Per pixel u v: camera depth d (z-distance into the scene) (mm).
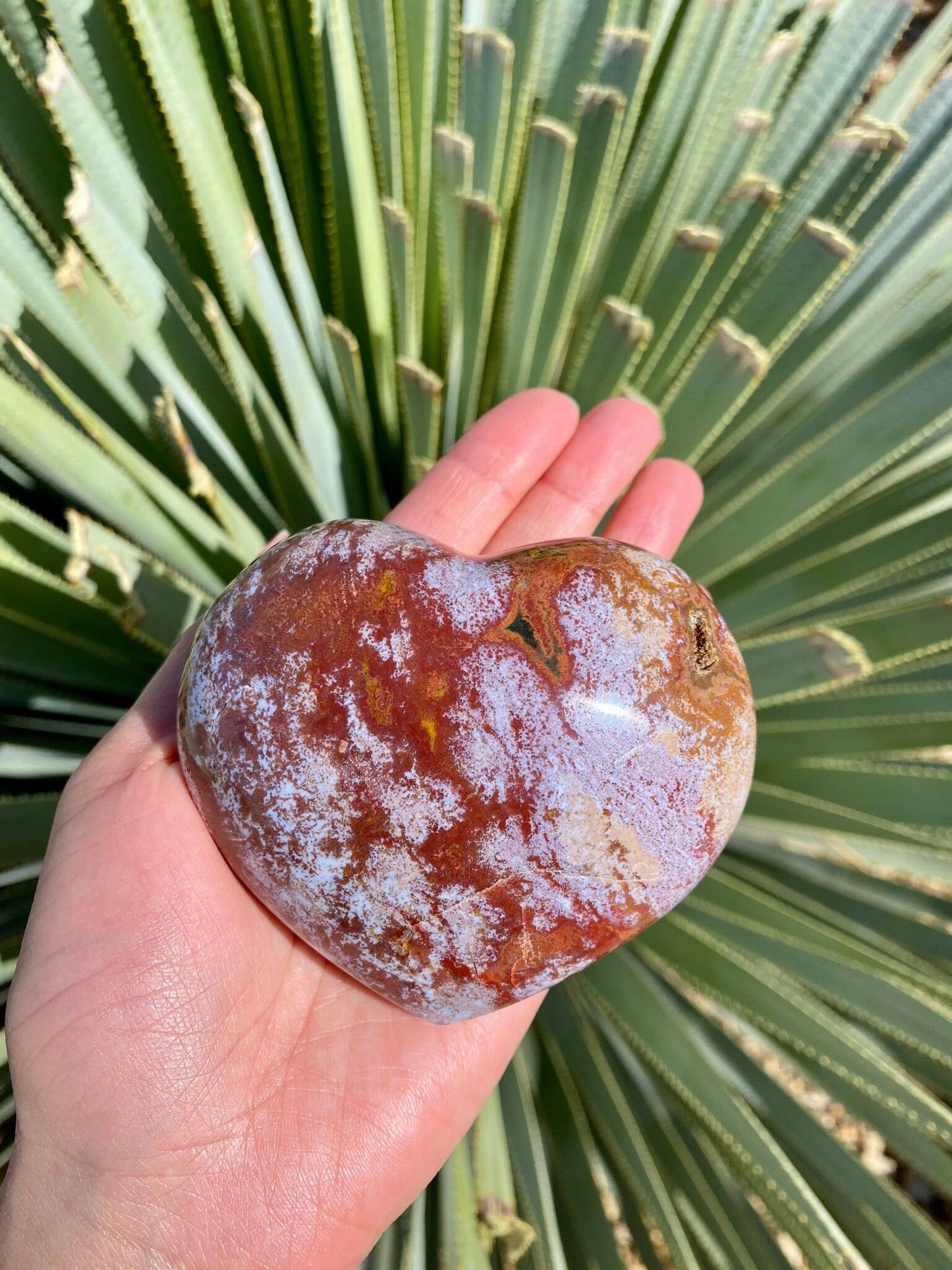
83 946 161
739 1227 234
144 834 166
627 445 241
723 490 278
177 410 222
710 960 223
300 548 162
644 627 152
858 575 245
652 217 256
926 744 240
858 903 262
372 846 150
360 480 269
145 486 217
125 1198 157
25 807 225
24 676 235
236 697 153
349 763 149
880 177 231
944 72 224
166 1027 161
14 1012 158
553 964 156
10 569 204
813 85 251
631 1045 241
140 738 179
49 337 210
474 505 239
